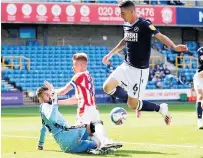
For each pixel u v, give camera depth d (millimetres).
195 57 72750
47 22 64562
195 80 26938
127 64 18500
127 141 21266
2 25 66625
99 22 66500
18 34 67688
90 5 66125
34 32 68125
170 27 74812
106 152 17219
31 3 64000
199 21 70875
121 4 17953
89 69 67250
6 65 63656
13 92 59500
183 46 16469
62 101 18422
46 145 19906
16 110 49656
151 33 17906
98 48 69812
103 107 53562
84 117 18062
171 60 71500
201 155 16719
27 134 24969
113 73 18609
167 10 69438
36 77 64312
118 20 67062
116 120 18297
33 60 65625
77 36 70688
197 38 76062
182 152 17484
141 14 68438
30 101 60781
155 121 33219
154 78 67562
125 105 57594
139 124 30688
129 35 18203
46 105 17859
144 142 20812
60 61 66812
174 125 29531
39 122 33719
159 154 16953
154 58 70500
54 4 64812
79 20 65750
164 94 65000
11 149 18891
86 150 17531
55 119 17609
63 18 65062
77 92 18172
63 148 17703
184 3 73625
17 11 63469
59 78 65562
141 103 18625
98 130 17172
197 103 26812
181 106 54781
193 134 23953
